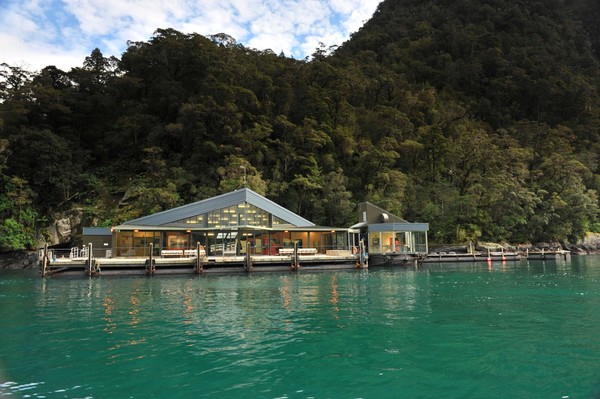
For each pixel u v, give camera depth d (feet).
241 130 186.29
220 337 38.14
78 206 172.86
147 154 195.52
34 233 159.33
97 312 51.06
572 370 28.50
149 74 234.17
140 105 214.90
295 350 33.76
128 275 98.78
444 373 28.12
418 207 192.24
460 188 211.20
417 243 136.15
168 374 28.19
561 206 203.72
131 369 29.27
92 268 96.78
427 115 286.66
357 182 193.57
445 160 226.38
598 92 406.41
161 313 50.14
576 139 296.92
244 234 126.21
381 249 135.44
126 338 37.96
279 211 130.93
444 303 56.49
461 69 390.01
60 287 77.15
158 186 167.43
